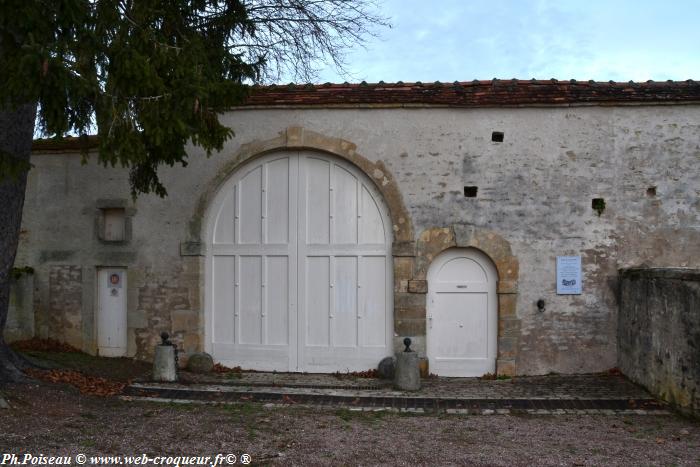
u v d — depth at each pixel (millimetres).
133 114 6988
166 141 7340
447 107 10180
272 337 10414
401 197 10156
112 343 10906
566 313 10000
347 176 10367
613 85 10219
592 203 10078
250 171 10578
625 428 7164
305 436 6645
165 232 10602
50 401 7438
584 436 6832
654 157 10047
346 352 10242
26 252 11211
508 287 9977
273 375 10109
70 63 6367
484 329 10141
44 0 6242
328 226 10375
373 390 9023
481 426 7227
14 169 6789
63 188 11102
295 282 10391
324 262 10359
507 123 10164
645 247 10016
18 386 7762
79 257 10992
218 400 8250
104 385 8633
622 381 9445
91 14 6711
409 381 9070
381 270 10250
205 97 7016
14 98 6191
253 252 10516
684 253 9984
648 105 10055
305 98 10258
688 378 7559
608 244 10031
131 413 7375
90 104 6996
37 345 10766
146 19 7359
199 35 8234
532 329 10000
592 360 9961
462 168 10148
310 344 10320
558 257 10023
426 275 10078
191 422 7055
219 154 10477
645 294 8891
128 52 6746
